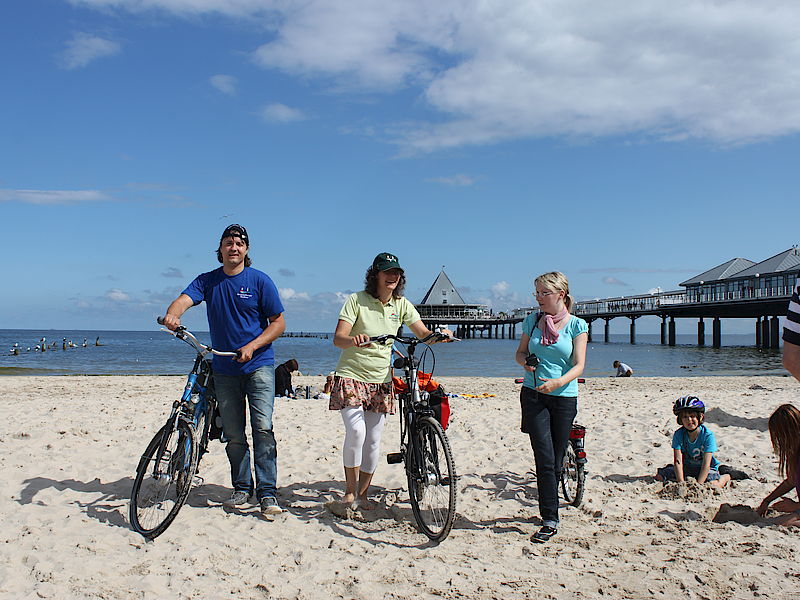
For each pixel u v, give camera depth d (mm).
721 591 3391
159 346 84625
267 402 4836
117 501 5066
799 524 4469
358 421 4777
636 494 5492
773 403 11922
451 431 8914
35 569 3607
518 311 113312
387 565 3770
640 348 69938
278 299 4914
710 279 72875
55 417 9492
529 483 5867
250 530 4414
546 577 3588
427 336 4547
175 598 3307
